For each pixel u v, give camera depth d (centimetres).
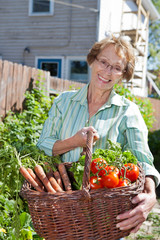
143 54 1362
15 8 1173
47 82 597
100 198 167
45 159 227
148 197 178
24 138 403
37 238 270
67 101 237
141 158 209
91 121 223
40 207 171
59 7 1125
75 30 1111
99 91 220
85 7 1095
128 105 222
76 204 166
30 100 509
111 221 171
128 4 1450
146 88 2116
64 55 1127
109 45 214
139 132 213
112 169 181
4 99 493
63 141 220
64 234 171
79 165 202
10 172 243
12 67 505
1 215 279
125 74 225
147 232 381
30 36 1164
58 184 211
